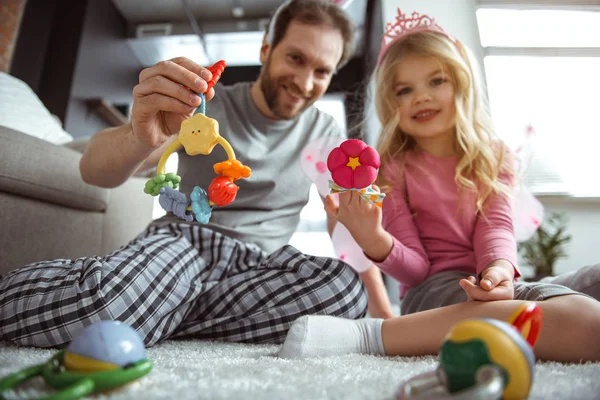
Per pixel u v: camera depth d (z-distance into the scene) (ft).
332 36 3.39
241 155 3.22
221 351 2.02
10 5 8.66
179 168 3.36
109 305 1.87
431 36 3.41
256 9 11.75
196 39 12.34
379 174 3.32
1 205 3.07
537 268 6.43
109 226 4.27
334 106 11.40
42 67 9.61
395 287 7.49
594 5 7.43
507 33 7.50
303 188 3.43
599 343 1.68
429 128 3.28
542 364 1.65
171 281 2.19
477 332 1.01
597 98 7.11
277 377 1.37
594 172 6.95
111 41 11.59
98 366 1.13
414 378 1.08
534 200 3.62
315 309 2.34
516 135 3.95
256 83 3.63
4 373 1.32
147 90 2.06
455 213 2.99
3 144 3.03
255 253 2.81
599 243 6.84
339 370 1.49
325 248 8.87
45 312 1.87
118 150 2.51
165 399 1.07
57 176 3.42
